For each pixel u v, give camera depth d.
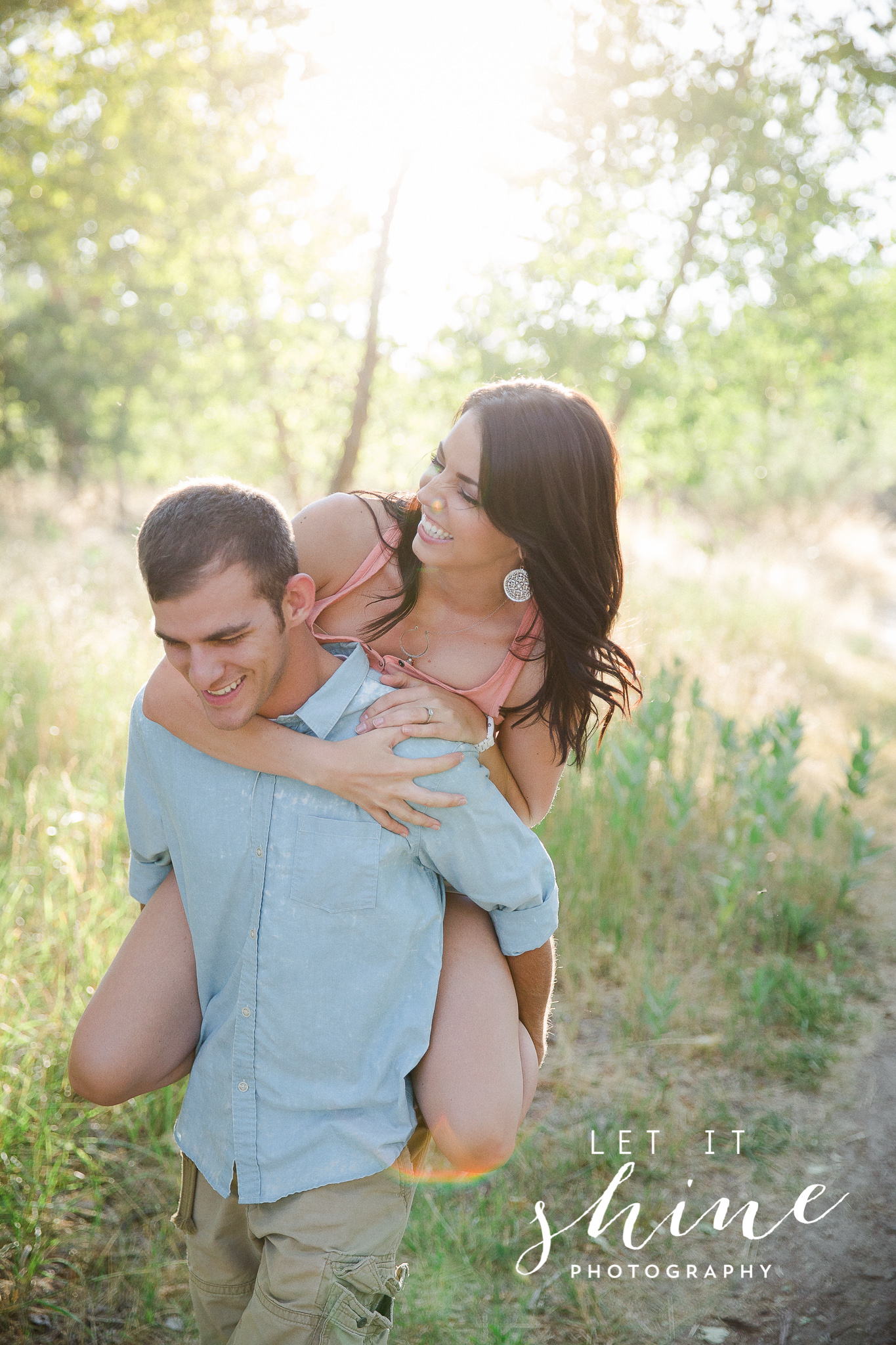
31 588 7.51
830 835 5.44
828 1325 2.46
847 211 11.90
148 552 1.55
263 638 1.59
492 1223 2.65
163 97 10.81
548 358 10.66
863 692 9.13
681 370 12.41
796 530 20.05
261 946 1.66
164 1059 1.80
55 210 11.71
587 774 5.15
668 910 4.43
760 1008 3.61
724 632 9.02
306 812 1.67
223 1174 1.71
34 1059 2.89
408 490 2.10
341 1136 1.65
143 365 13.80
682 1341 2.41
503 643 1.97
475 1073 1.70
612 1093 3.27
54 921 3.57
